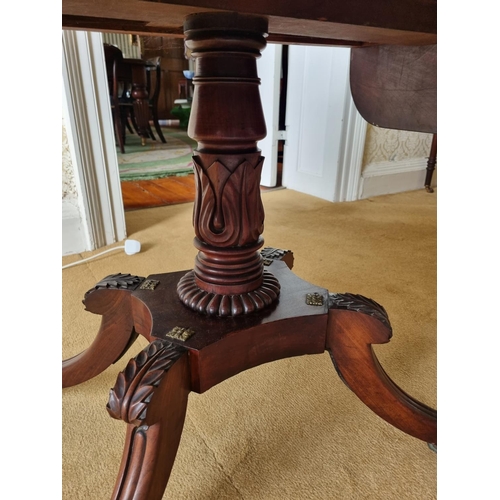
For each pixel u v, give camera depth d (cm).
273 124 209
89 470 58
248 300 53
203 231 51
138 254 130
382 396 58
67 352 81
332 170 191
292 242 143
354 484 56
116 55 296
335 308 55
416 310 100
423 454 61
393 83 77
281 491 55
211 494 54
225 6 33
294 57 197
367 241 145
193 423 66
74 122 119
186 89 526
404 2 43
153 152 332
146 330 57
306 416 68
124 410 41
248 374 78
